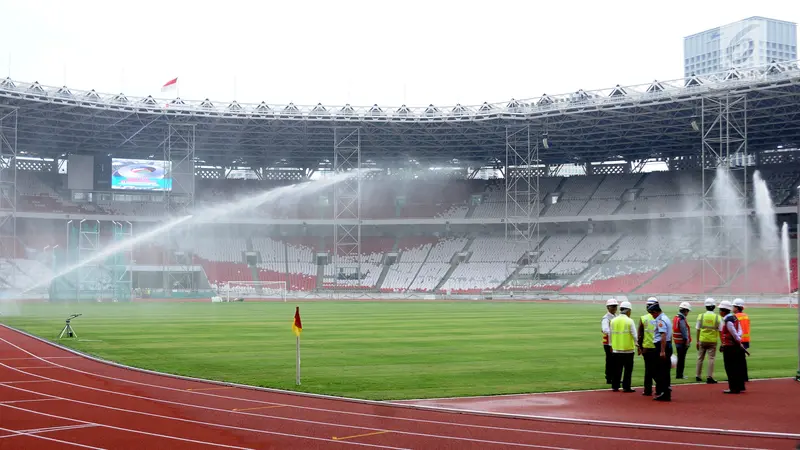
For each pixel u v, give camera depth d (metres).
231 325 42.62
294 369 23.16
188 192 91.31
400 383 20.27
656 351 17.75
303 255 103.88
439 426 14.74
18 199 94.62
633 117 82.75
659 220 97.56
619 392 18.86
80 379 20.86
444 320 47.41
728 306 19.16
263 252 103.38
